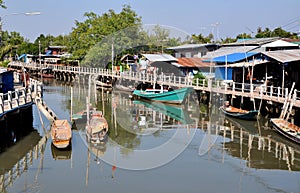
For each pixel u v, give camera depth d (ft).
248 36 185.68
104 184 43.98
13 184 44.29
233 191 42.83
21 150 57.31
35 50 268.62
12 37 254.68
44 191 42.34
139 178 45.73
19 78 103.24
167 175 46.80
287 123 67.72
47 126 72.23
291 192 42.78
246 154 56.59
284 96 77.61
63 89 142.61
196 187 43.62
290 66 83.87
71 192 41.75
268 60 83.56
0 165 50.75
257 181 45.93
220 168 50.06
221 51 111.04
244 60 94.63
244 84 89.81
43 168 49.52
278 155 56.39
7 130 61.72
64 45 248.93
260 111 84.38
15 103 65.10
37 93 77.05
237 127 74.13
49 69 199.93
